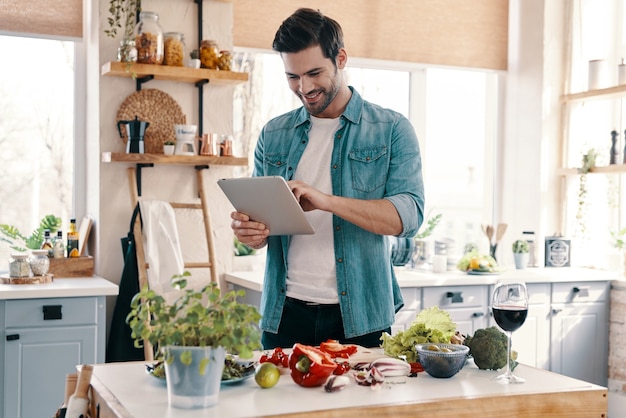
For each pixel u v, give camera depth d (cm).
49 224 419
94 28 405
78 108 430
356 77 495
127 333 379
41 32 411
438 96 519
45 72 425
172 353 152
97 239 401
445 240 475
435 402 161
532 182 515
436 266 454
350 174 242
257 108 463
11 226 419
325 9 471
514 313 183
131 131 389
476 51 515
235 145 457
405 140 243
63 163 430
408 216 232
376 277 240
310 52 226
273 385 172
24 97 421
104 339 359
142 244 388
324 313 236
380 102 504
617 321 469
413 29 494
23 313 344
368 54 482
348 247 235
